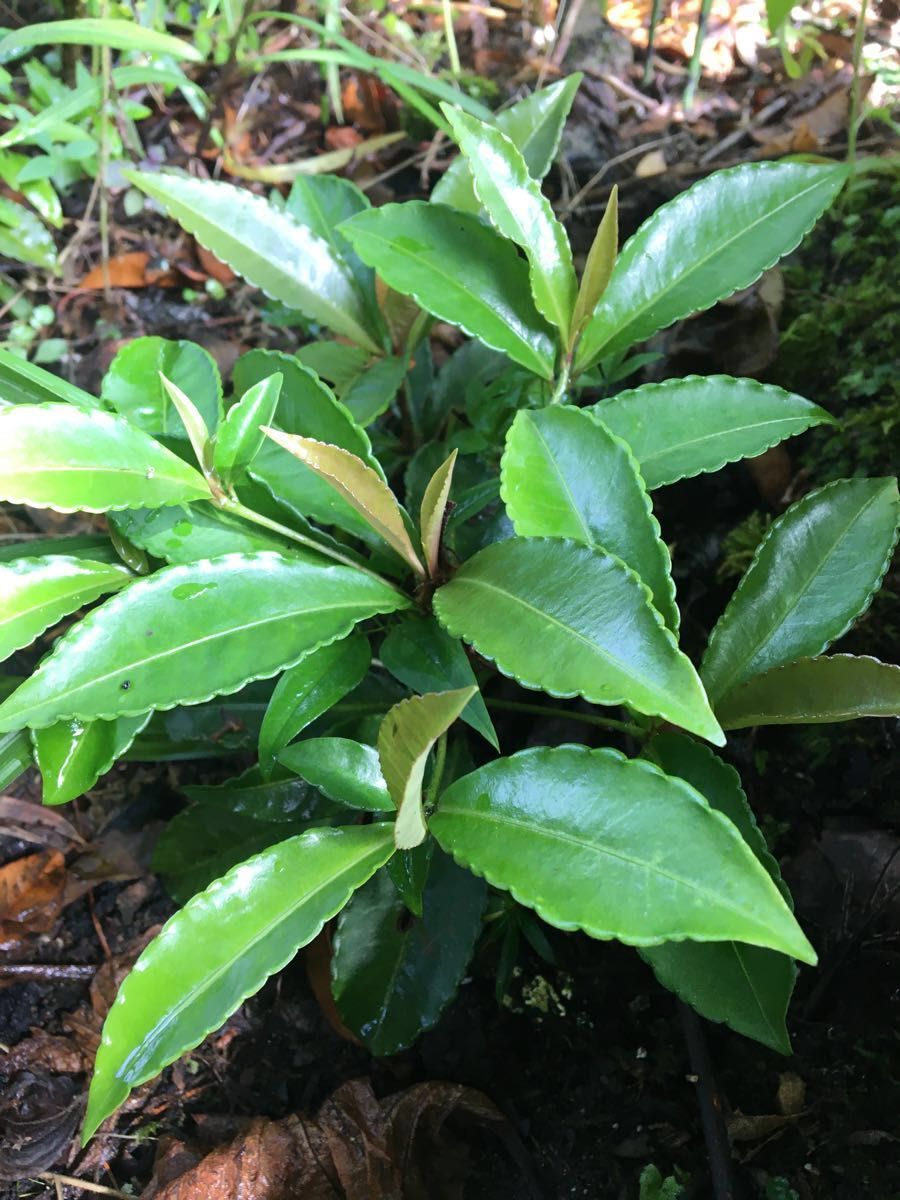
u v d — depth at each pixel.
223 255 0.31
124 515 0.26
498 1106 0.30
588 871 0.19
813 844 0.31
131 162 0.52
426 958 0.28
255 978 0.20
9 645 0.23
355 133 0.55
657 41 0.56
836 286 0.41
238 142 0.54
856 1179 0.26
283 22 0.57
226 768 0.37
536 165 0.33
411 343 0.34
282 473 0.27
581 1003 0.31
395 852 0.24
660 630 0.20
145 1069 0.19
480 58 0.57
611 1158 0.29
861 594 0.25
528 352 0.27
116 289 0.50
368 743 0.28
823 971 0.30
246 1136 0.28
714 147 0.50
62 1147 0.29
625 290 0.27
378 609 0.25
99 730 0.24
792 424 0.26
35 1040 0.31
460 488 0.33
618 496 0.23
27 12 0.56
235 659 0.22
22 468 0.21
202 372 0.28
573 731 0.35
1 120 0.53
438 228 0.28
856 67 0.41
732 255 0.27
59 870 0.34
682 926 0.18
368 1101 0.29
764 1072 0.29
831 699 0.23
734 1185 0.26
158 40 0.39
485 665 0.30
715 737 0.18
